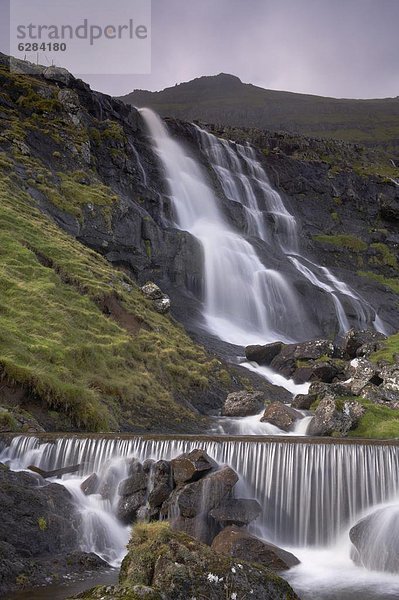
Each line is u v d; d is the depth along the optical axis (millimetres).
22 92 56719
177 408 29234
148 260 48812
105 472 18625
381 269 87688
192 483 17141
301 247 81500
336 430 24578
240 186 80250
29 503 15844
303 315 54969
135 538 11352
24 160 47188
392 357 33906
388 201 99000
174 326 39500
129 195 57031
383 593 13555
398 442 18453
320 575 14914
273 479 18609
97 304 34469
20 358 25609
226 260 54562
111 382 28375
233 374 35750
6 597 12234
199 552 10641
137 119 73125
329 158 118938
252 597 10164
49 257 36281
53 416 24484
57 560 14539
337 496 18094
